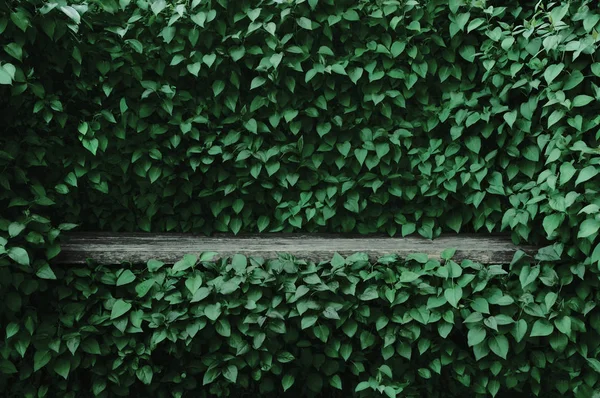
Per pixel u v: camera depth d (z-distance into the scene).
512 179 3.39
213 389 3.23
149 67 3.33
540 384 3.26
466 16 3.21
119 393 3.18
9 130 3.06
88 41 3.19
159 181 3.46
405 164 3.52
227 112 3.45
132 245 3.30
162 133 3.36
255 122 3.33
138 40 3.29
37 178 3.10
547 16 3.07
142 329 3.25
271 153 3.37
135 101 3.35
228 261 3.26
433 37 3.30
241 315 3.18
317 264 3.29
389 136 3.39
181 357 3.25
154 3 3.17
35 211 3.12
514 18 3.31
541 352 3.16
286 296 3.12
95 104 3.31
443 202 3.50
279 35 3.32
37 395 3.07
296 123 3.40
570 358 3.15
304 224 3.58
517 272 3.20
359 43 3.36
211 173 3.46
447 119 3.41
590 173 2.79
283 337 3.21
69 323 3.05
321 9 3.30
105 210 3.51
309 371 3.27
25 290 2.94
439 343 3.25
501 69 3.23
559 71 2.92
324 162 3.53
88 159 3.33
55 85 3.23
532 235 3.30
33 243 2.96
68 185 3.32
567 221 3.03
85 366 3.10
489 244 3.37
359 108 3.47
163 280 3.21
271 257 3.29
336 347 3.21
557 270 3.12
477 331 3.06
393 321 3.19
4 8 2.78
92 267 3.18
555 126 3.08
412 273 3.16
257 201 3.51
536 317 3.12
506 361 3.18
